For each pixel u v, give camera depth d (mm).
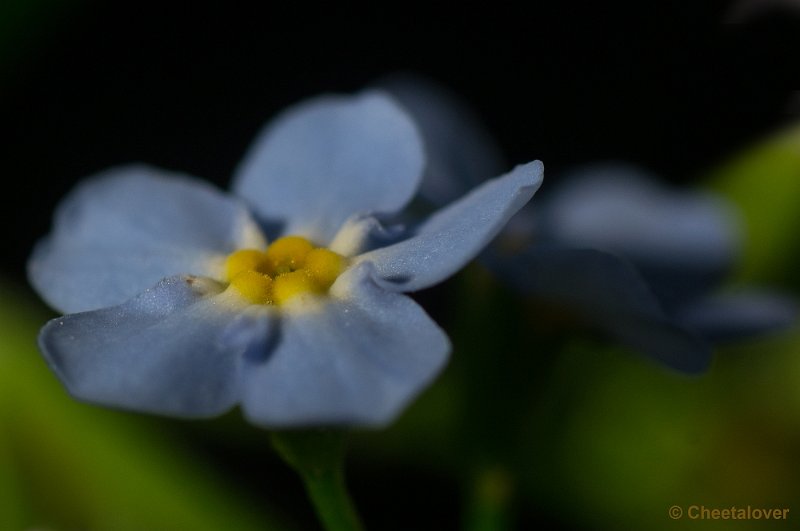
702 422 49
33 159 62
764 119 51
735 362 49
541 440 49
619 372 49
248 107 63
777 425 48
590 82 60
